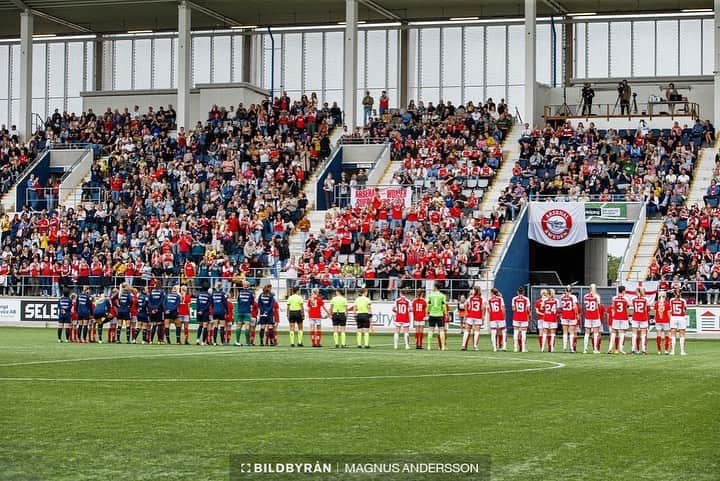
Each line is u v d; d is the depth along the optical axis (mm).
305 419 15922
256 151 59938
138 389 20125
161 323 38250
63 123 67062
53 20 69562
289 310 36406
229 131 62281
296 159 59312
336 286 48500
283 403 17906
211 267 50688
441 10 66875
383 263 48688
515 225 49094
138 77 74250
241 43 72312
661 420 16031
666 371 25328
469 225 50000
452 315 46531
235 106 66500
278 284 49281
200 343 37656
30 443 13727
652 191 51312
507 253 47688
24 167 63219
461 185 54844
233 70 72500
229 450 13266
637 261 48406
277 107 64312
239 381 21891
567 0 63156
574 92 63344
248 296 37375
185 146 61594
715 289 45219
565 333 34562
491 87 68750
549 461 12656
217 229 53562
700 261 46656
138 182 58938
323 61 71188
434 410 17031
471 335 43656
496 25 68625
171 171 59312
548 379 22859
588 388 20828
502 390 20312
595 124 59750
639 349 35906
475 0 64062
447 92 69500
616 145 55531
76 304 38562
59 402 17906
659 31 66438
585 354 32969
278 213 54844
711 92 61125
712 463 12609
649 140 56031
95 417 16062
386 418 16047
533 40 59000
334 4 64875
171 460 12625
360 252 50594
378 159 57906
